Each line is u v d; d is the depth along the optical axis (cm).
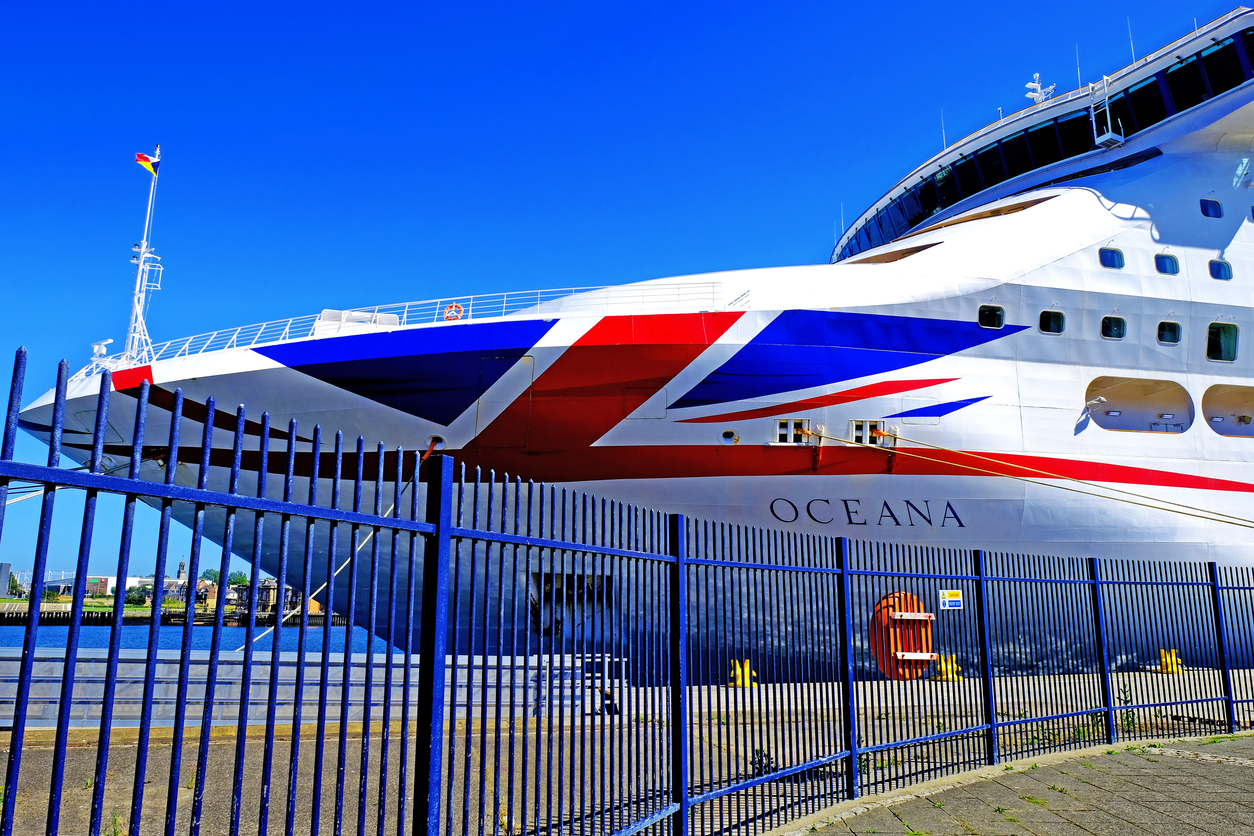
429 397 1748
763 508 1816
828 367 1823
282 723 1034
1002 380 1933
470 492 1748
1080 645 1201
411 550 463
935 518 1877
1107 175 2375
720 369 1784
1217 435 2097
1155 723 1266
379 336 1766
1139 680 1257
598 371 1766
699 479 1791
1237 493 2066
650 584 671
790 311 1836
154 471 1783
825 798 809
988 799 817
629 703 615
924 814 766
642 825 596
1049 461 1931
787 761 794
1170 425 2155
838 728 867
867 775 880
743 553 799
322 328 1847
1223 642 1323
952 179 2916
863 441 1834
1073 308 2002
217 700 1048
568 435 1762
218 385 1731
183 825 686
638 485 1778
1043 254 2028
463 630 1369
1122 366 2039
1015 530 1919
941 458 1866
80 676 1034
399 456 453
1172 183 2231
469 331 1773
